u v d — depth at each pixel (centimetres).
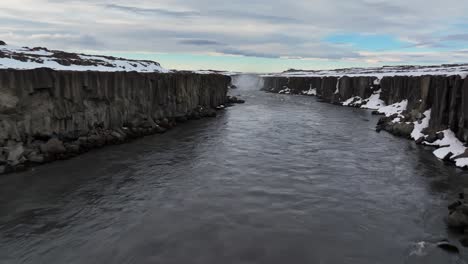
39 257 1455
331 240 1599
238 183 2323
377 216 1848
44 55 4434
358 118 5525
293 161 2856
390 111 5744
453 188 2255
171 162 2811
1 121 2589
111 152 3123
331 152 3180
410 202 2033
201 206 1955
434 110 3672
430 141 3459
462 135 3125
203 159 2906
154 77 4566
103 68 4578
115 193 2139
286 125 4747
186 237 1611
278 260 1440
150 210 1902
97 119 3522
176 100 5162
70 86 3167
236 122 5041
